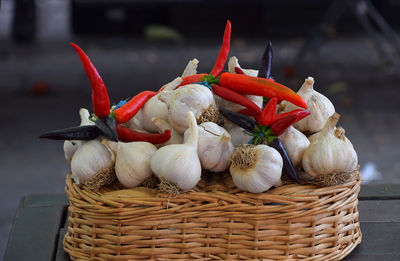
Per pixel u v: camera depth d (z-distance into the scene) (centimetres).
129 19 437
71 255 77
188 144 74
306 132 82
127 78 308
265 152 73
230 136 75
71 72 323
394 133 213
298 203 74
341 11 299
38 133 223
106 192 76
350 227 78
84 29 440
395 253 79
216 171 78
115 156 76
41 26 467
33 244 82
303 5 415
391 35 293
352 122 228
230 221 74
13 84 298
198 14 428
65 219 90
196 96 77
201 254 75
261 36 416
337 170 74
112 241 74
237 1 409
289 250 75
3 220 149
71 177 79
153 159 74
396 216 88
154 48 387
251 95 82
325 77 301
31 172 183
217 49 376
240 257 75
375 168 178
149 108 81
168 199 73
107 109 76
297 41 396
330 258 76
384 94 267
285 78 300
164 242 74
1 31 444
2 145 210
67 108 256
